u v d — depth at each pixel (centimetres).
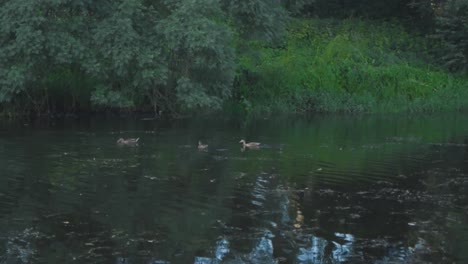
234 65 2184
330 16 3725
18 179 1174
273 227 914
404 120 2323
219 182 1182
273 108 2506
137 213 969
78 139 1673
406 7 3641
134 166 1314
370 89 2730
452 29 3058
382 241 862
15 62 1934
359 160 1432
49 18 1980
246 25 2228
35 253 794
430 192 1132
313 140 1741
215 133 1850
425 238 877
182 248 823
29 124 1986
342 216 973
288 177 1238
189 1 1955
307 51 2947
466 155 1518
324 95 2594
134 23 2019
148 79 1959
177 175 1235
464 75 2989
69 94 2286
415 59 3075
